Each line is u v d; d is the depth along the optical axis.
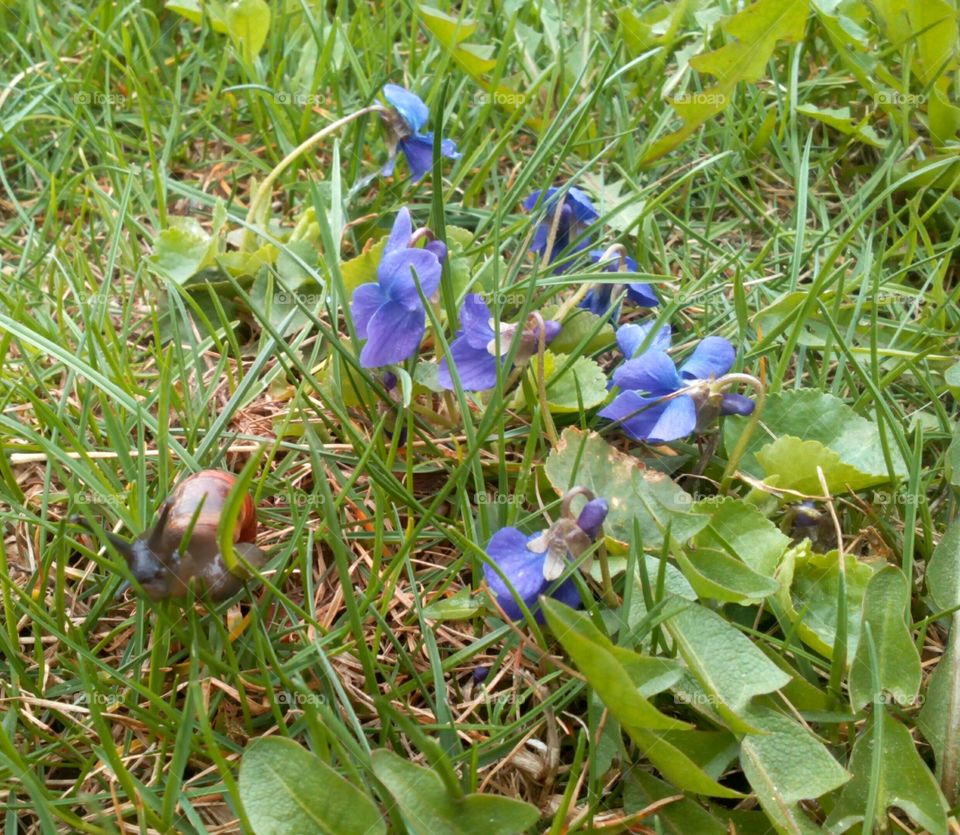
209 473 0.15
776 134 0.30
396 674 0.16
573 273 0.23
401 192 0.27
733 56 0.26
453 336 0.20
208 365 0.23
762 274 0.26
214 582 0.15
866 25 0.31
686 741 0.15
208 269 0.23
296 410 0.20
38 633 0.16
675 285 0.25
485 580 0.16
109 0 0.32
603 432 0.19
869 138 0.29
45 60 0.32
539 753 0.16
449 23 0.27
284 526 0.19
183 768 0.14
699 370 0.18
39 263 0.24
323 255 0.23
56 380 0.22
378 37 0.32
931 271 0.26
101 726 0.14
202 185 0.29
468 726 0.15
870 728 0.15
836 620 0.16
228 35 0.30
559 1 0.33
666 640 0.16
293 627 0.16
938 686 0.16
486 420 0.18
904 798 0.14
